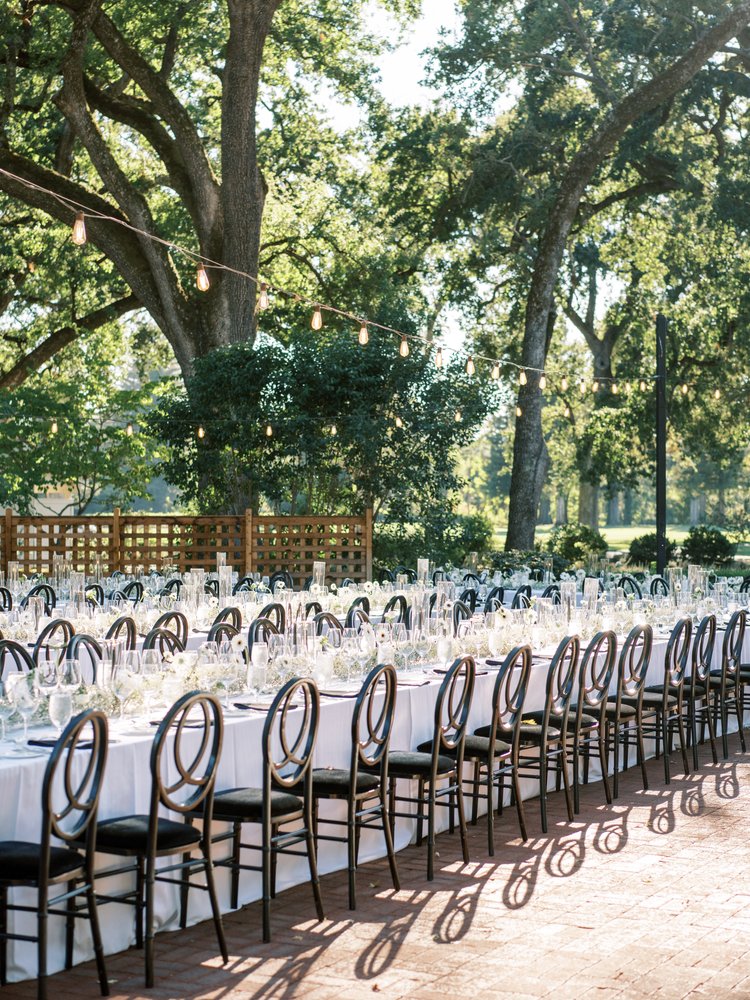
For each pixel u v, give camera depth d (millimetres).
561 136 29766
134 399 26656
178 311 25172
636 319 34656
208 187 25469
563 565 23875
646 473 36594
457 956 5141
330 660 7000
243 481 22328
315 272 32031
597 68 28109
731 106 32000
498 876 6359
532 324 26922
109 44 24406
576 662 7676
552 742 7559
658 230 33469
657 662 9781
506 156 29234
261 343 22359
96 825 4957
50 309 33000
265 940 5359
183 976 4945
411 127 31500
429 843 6340
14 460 25844
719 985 4805
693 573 12938
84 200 25344
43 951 4559
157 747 4934
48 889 5031
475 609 13672
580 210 32250
